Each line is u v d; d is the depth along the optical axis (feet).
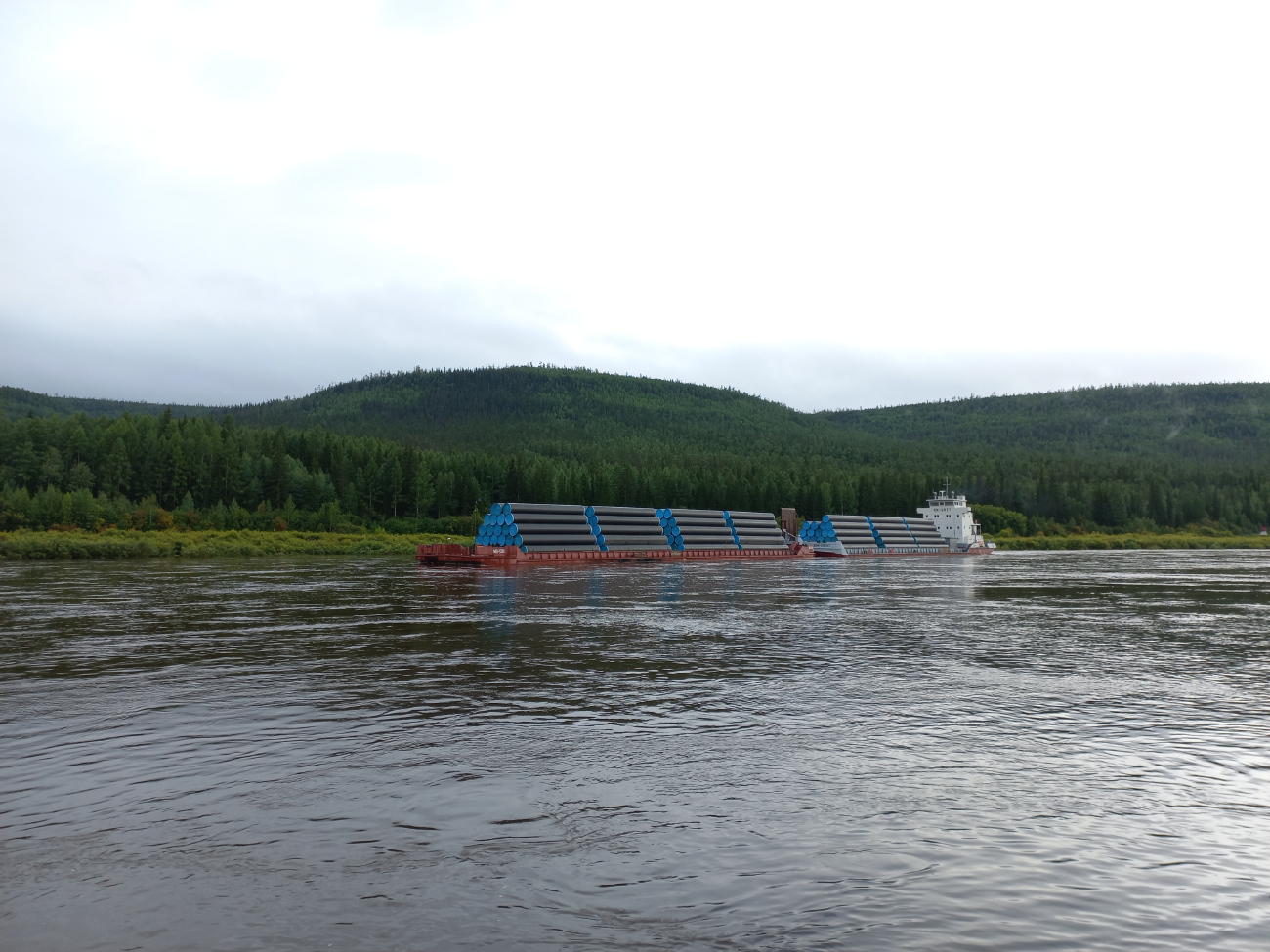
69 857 60.59
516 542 483.51
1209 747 92.12
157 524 577.02
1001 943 48.78
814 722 101.96
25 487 581.94
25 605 221.87
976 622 205.98
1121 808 72.02
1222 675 135.64
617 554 529.86
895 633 184.75
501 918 51.49
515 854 61.16
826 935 49.55
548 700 112.57
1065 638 178.70
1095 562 563.07
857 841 64.18
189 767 81.92
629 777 79.46
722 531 625.00
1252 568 472.44
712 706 110.01
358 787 76.18
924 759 86.53
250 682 123.65
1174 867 59.93
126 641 162.61
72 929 50.11
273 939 48.78
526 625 191.62
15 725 97.96
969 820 68.80
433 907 52.85
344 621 195.00
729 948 47.91
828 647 162.09
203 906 52.95
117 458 632.79
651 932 49.78
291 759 84.89
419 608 224.94
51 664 137.39
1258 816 70.49
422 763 83.76
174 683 122.01
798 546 653.71
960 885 56.59
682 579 371.56
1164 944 48.93
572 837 64.59
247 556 521.24
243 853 61.21
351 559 502.79
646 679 128.16
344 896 54.29
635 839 64.28
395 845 62.95
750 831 65.98
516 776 79.46
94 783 77.25
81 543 468.34
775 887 56.08
